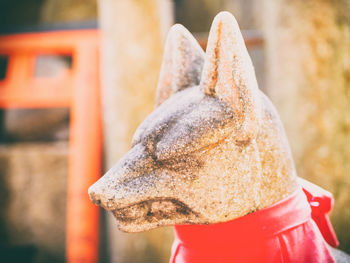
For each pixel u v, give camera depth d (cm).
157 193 37
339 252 48
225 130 37
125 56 118
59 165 146
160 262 115
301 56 117
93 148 137
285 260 39
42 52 151
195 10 187
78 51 149
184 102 40
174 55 47
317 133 116
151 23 119
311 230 42
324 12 117
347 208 115
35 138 157
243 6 176
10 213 144
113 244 122
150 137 39
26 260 141
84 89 142
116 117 119
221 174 38
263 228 39
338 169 116
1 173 145
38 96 145
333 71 117
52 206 144
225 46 37
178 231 44
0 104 146
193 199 37
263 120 41
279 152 42
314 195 48
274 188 41
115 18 119
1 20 172
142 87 118
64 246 143
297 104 117
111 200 37
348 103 119
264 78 151
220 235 40
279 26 121
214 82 38
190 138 37
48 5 174
